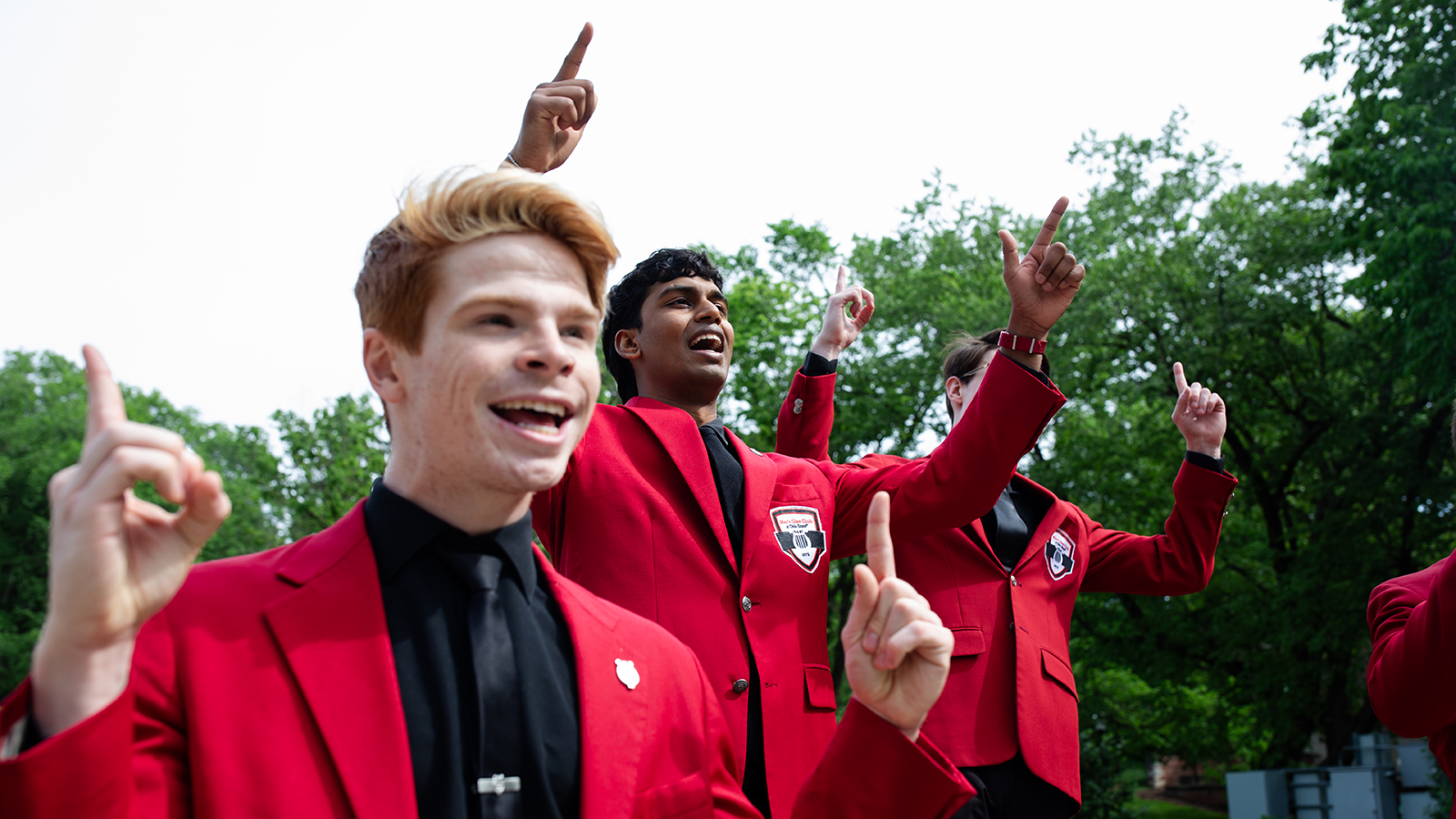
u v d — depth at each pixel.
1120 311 19.50
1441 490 17.52
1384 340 16.42
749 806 1.71
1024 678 3.53
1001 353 2.79
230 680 1.34
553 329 1.53
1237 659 19.42
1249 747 24.31
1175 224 20.73
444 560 1.53
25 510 43.75
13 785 1.09
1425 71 15.27
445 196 1.53
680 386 3.34
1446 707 2.58
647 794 1.55
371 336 1.58
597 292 1.63
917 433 22.66
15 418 51.41
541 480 1.50
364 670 1.40
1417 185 14.88
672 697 1.68
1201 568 4.08
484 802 1.41
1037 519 3.99
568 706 1.54
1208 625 20.33
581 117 2.59
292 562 1.48
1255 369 19.92
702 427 3.10
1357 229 16.16
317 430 28.50
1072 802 3.54
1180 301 19.59
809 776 1.58
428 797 1.38
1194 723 23.75
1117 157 21.14
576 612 1.64
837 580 19.17
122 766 1.16
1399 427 18.69
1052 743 3.50
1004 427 2.71
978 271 23.05
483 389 1.49
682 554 2.76
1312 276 19.42
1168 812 31.17
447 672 1.45
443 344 1.50
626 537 2.77
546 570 1.68
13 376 53.59
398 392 1.56
